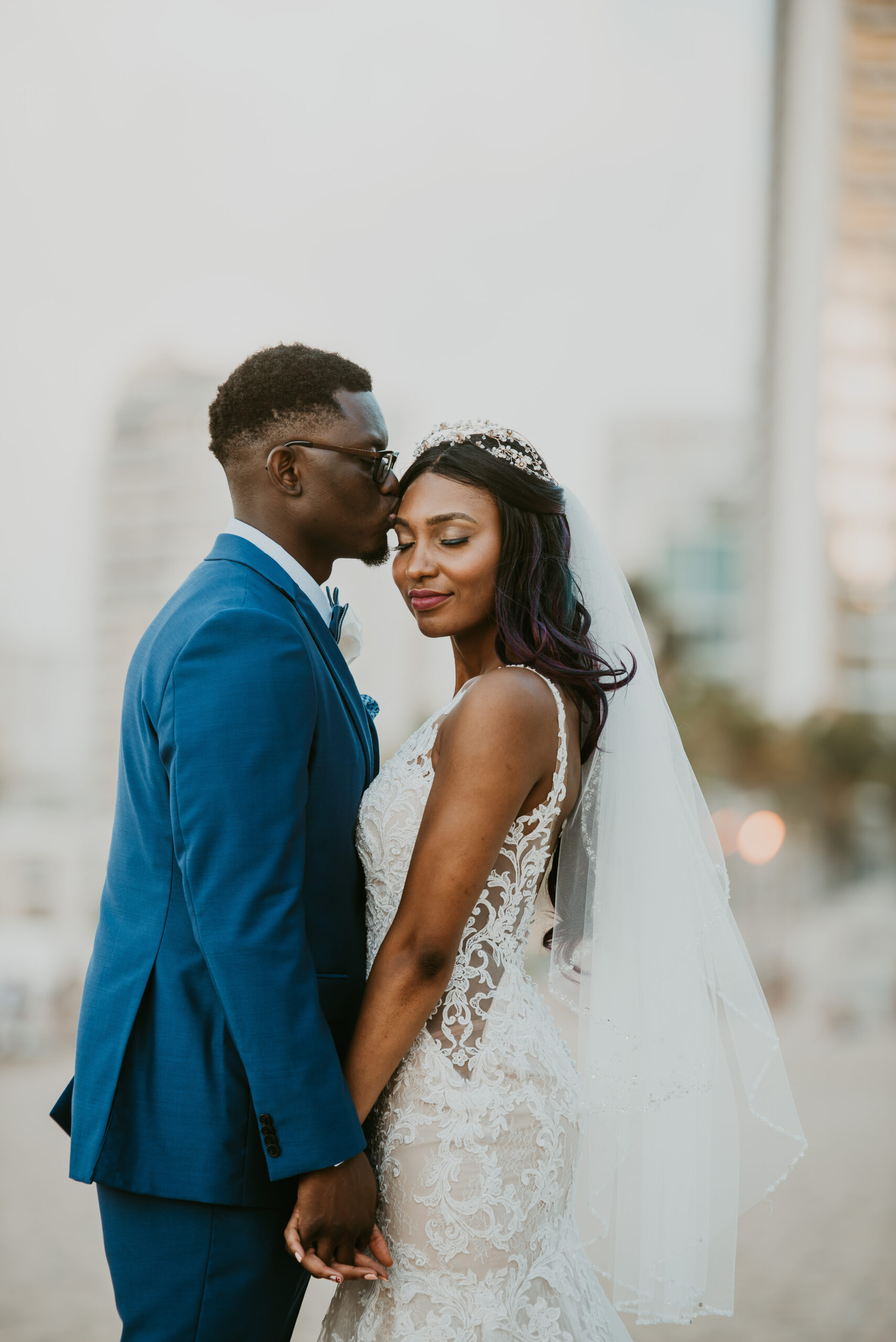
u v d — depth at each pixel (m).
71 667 71.44
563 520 2.01
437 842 1.76
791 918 30.80
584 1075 1.98
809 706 53.88
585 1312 1.85
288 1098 1.66
